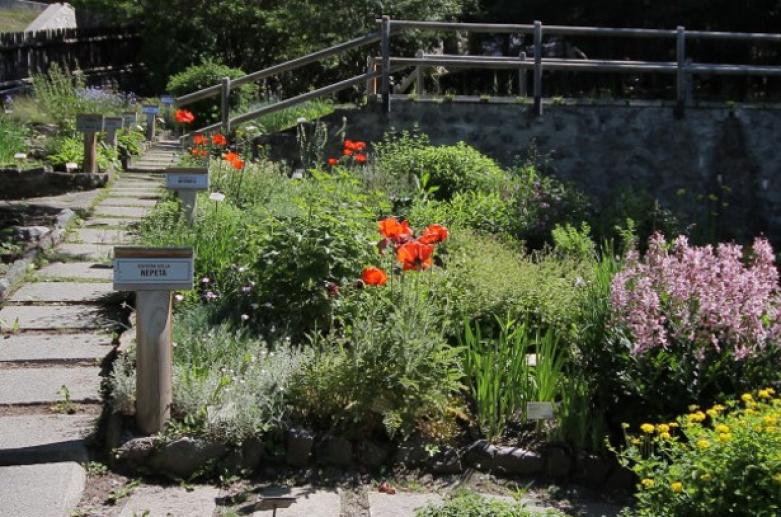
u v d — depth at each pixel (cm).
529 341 593
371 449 478
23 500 397
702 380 507
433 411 502
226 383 476
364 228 638
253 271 602
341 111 1195
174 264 450
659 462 441
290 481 456
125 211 898
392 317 513
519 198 995
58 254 733
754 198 1234
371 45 2025
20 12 3025
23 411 475
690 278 527
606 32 1230
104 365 529
